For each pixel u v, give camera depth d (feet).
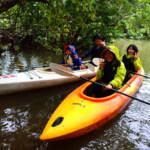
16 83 13.38
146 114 12.26
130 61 16.30
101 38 15.30
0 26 22.31
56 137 8.25
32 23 19.11
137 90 15.11
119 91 11.14
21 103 12.87
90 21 28.17
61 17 13.76
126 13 32.19
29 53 27.12
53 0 11.94
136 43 52.42
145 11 35.32
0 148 8.69
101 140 9.59
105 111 10.21
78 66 16.96
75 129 8.76
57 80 15.20
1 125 10.34
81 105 9.91
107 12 30.30
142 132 10.44
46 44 20.80
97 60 19.12
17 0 12.96
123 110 12.51
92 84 12.69
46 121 11.04
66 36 28.37
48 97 14.03
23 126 10.43
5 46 25.54
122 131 10.41
